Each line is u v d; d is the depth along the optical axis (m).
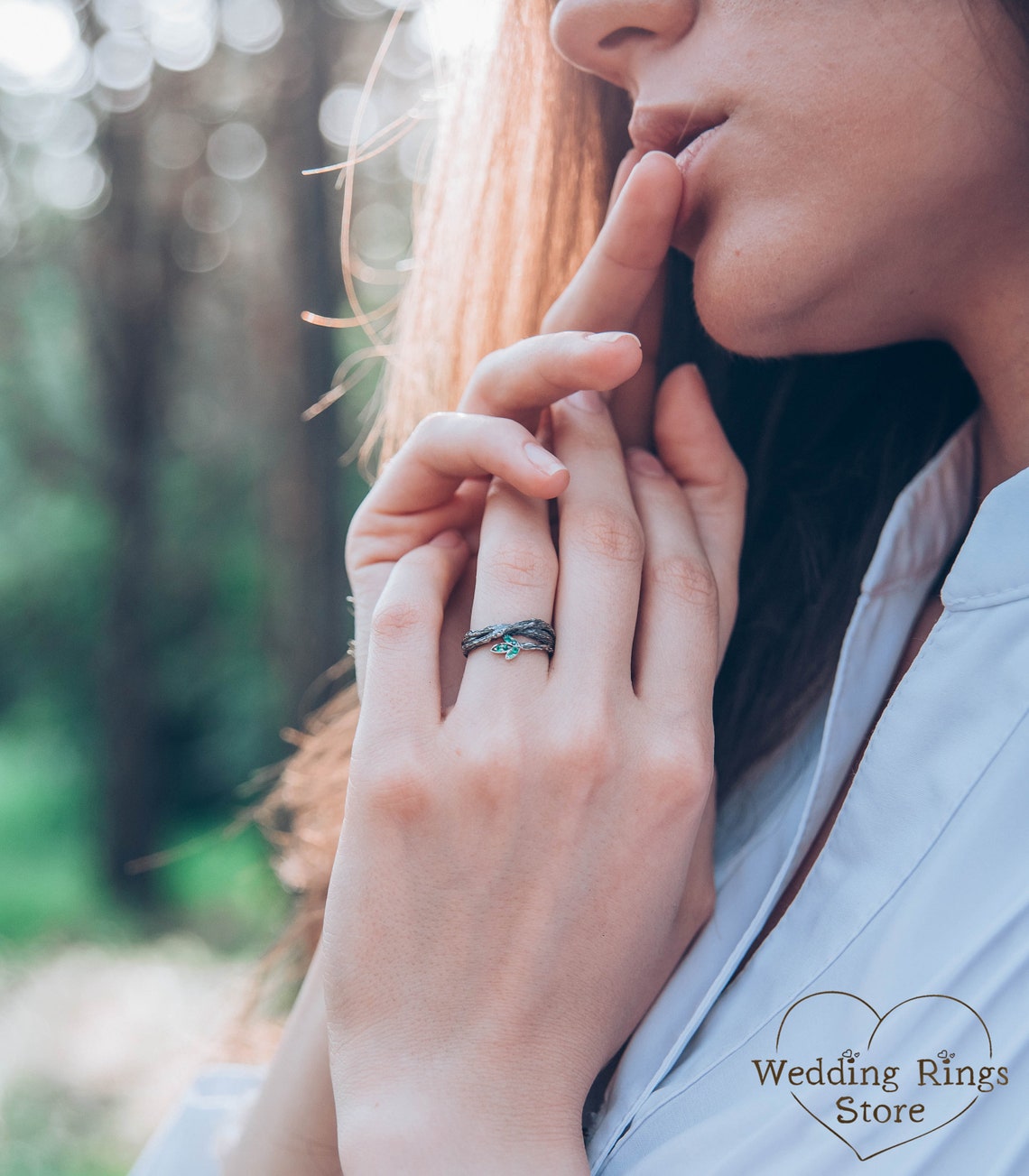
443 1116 0.68
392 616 0.81
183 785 11.12
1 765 11.04
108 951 6.95
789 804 0.86
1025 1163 0.58
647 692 0.78
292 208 7.77
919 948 0.65
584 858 0.72
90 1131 4.52
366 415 1.32
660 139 0.80
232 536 11.98
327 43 7.63
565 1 0.81
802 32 0.70
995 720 0.68
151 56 9.12
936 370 1.00
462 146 1.12
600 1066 0.73
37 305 12.34
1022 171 0.68
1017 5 0.65
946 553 0.88
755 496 1.06
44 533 12.31
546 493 0.77
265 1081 0.91
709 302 0.78
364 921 0.73
